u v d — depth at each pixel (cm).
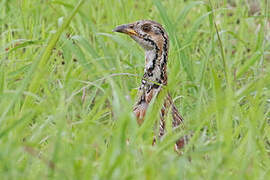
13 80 1546
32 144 1062
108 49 1917
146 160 1032
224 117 1168
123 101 1130
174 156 1050
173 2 2083
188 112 1539
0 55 1617
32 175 1048
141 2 2175
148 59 1466
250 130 1151
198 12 2188
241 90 1151
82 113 1413
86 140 1115
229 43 1900
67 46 1673
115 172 989
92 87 1689
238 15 2048
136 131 1108
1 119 1142
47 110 1209
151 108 1213
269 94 1349
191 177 1030
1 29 1941
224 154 1062
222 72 1753
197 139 1234
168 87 1261
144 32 1466
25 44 1592
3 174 1001
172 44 1727
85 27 1973
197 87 1666
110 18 2006
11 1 1997
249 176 1062
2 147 1074
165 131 1309
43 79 1287
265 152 1155
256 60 1766
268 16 1864
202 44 1992
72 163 1023
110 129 1159
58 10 2072
